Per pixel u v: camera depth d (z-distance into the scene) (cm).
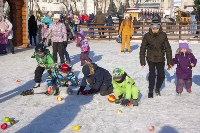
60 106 711
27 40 1886
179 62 804
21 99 768
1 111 676
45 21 1944
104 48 1861
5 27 1548
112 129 572
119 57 1475
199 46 1964
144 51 777
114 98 739
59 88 816
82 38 1171
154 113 662
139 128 577
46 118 631
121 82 698
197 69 1159
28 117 638
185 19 3262
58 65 841
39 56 801
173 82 969
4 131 563
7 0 1788
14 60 1373
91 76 792
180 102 746
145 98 779
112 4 7650
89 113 662
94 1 7469
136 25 2302
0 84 927
